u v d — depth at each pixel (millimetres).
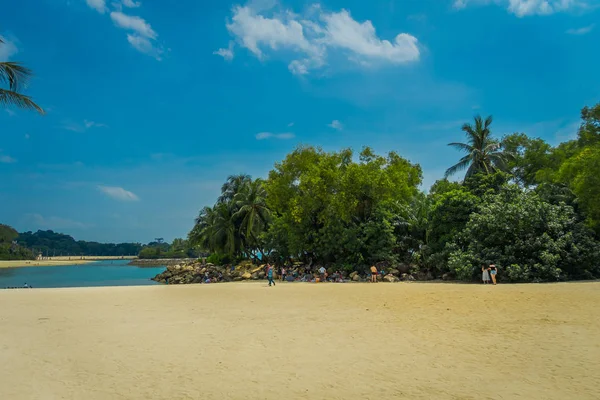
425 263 39188
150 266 127750
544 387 7223
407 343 10766
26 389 7648
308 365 8992
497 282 30859
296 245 45719
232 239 61125
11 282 59375
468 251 32969
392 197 43531
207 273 55594
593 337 10758
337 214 42125
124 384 7906
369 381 7840
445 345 10438
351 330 12672
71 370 8836
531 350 9680
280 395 7207
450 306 17094
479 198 36969
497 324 12906
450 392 7125
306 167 46938
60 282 59281
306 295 23688
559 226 30328
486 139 47438
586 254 29266
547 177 37500
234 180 68750
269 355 9891
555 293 20047
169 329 13383
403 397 6949
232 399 7059
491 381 7633
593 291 20547
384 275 39281
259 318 15438
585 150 30109
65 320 15336
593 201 28359
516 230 31469
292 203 44219
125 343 11328
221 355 9961
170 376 8375
